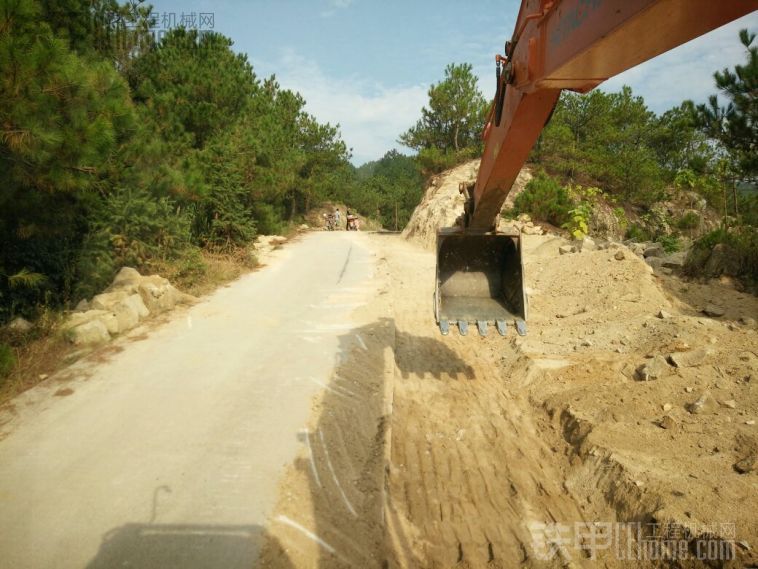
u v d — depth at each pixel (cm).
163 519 397
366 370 699
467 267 687
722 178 1212
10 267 838
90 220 1006
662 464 464
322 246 1984
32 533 381
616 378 653
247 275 1337
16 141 599
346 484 455
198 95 1778
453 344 879
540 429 591
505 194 545
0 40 569
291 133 2986
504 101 457
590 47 262
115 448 493
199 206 1468
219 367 691
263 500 421
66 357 704
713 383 588
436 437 573
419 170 2969
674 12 214
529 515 448
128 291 916
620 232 2239
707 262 1064
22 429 527
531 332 865
